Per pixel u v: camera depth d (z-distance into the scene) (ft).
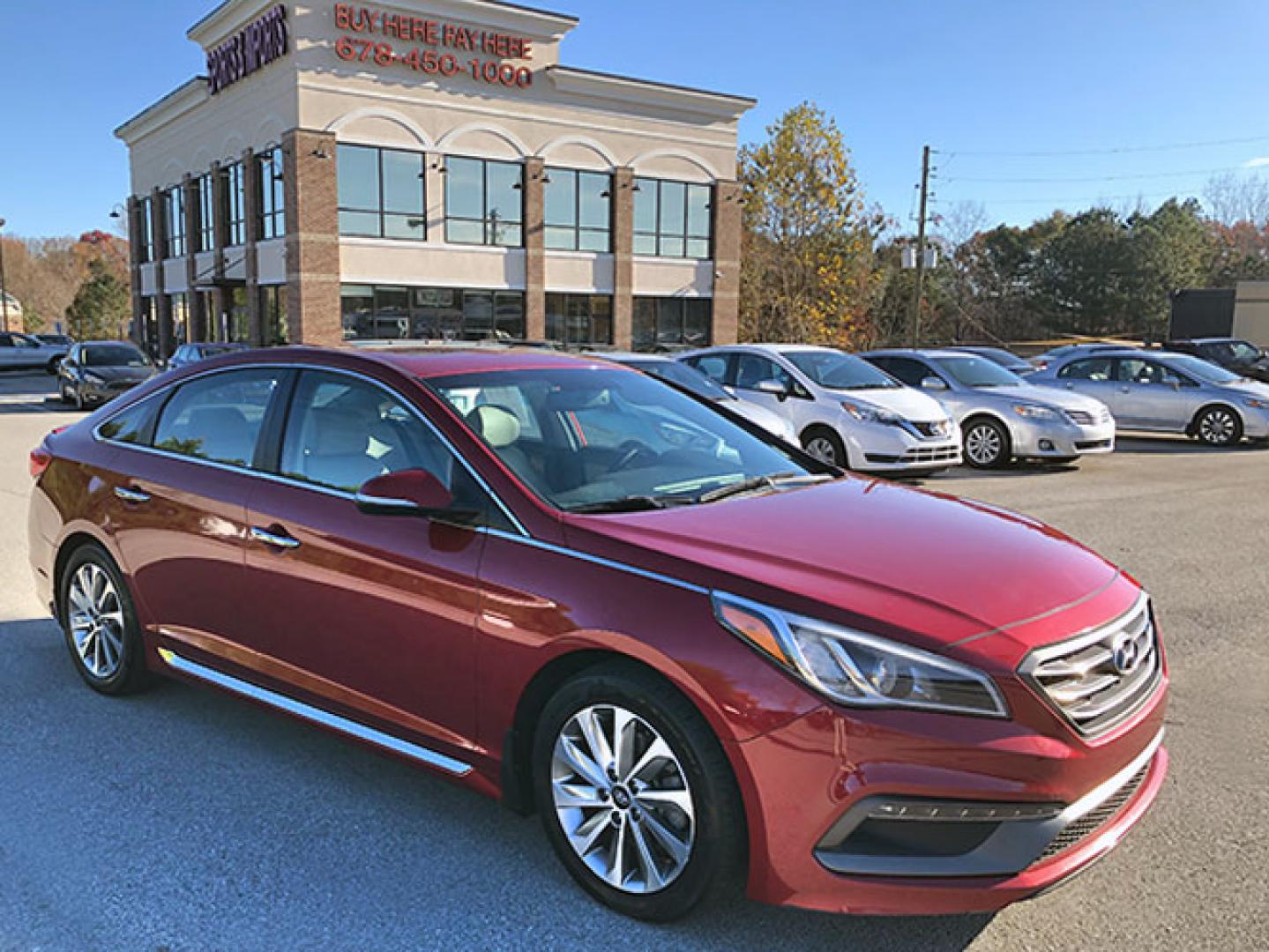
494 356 13.10
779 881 8.34
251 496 12.24
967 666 8.04
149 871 10.07
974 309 226.58
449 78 97.50
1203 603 20.20
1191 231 241.35
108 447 14.69
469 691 10.11
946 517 10.90
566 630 9.23
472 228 100.89
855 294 154.30
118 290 263.29
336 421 12.00
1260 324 110.93
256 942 8.89
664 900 8.97
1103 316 238.48
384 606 10.71
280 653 11.98
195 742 13.25
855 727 8.00
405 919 9.27
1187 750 13.12
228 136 103.81
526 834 10.91
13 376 125.18
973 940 8.97
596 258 109.50
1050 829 8.09
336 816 11.25
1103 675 8.71
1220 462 43.83
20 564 23.13
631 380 13.93
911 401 36.32
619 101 108.47
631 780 9.14
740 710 8.28
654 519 9.99
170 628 13.47
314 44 90.02
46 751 12.93
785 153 135.64
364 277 94.94
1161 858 10.39
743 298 141.79
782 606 8.39
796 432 36.52
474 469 10.57
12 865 10.16
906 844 8.10
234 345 67.87
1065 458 41.09
